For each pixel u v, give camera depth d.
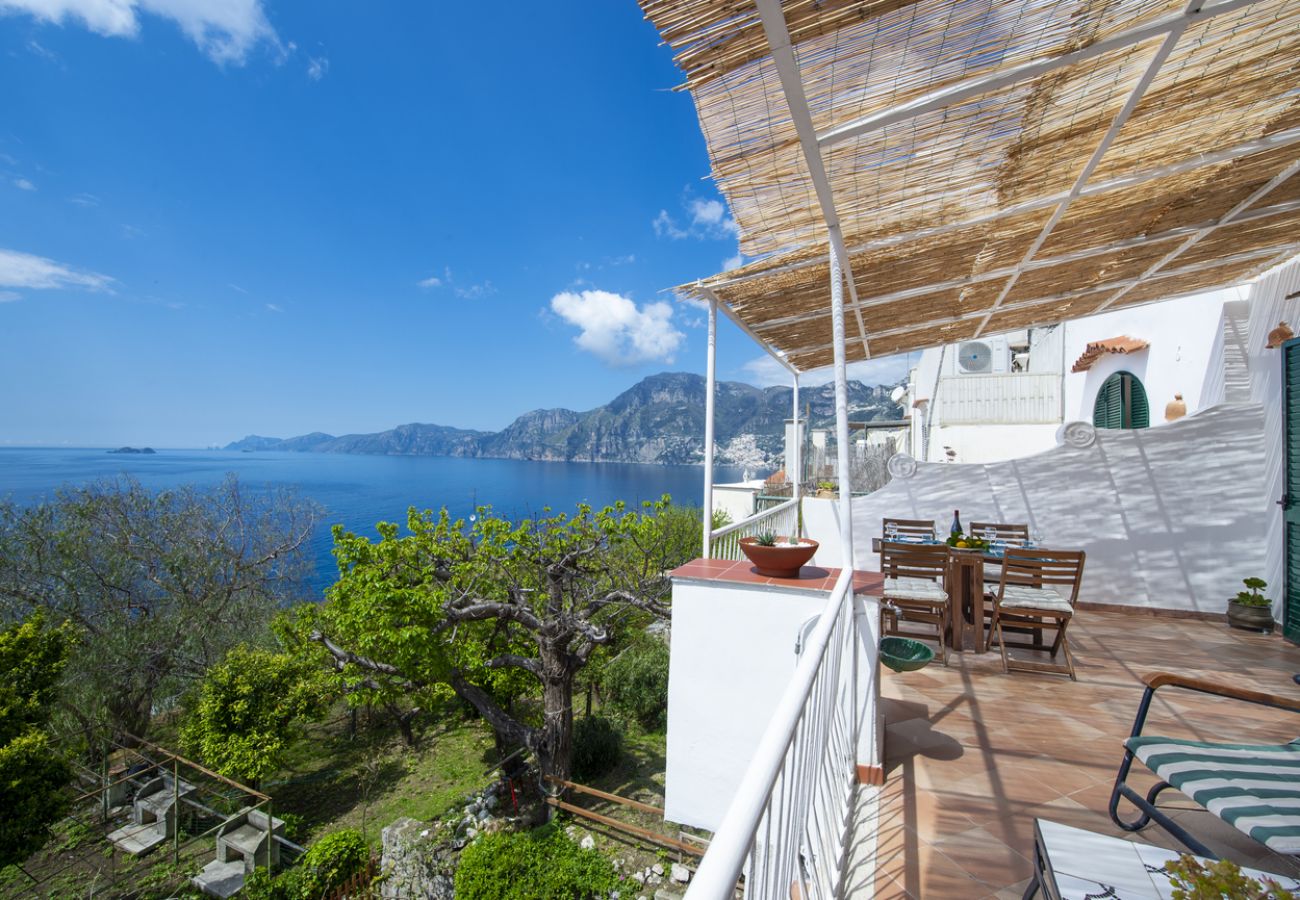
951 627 4.44
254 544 16.77
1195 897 1.06
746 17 1.67
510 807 9.96
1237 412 5.25
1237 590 5.18
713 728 3.28
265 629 15.37
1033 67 1.88
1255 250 4.26
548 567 10.31
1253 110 2.38
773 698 3.15
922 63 1.87
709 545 4.09
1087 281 4.64
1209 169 2.93
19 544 13.63
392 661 10.49
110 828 11.38
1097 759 2.73
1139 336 7.79
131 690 13.33
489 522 10.40
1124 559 5.59
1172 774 1.76
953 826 2.23
